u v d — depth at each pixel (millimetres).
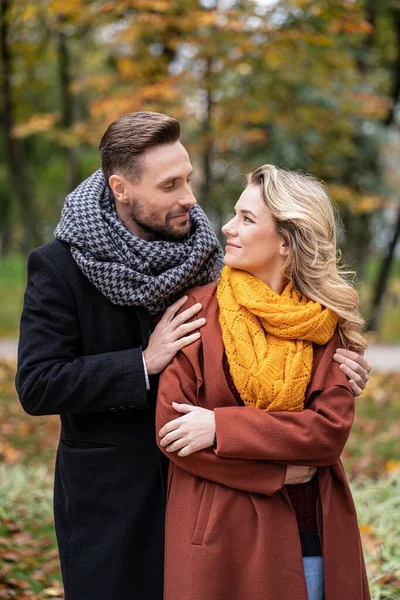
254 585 1972
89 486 2229
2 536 4098
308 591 2035
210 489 2049
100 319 2217
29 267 2227
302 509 2072
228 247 2160
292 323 2033
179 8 7086
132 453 2232
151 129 2121
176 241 2236
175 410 2043
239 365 2043
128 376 2115
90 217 2160
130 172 2139
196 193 10023
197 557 1987
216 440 1992
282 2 7039
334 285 2113
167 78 7598
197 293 2227
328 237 2150
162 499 2229
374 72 11289
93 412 2242
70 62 10453
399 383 8406
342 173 11359
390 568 3473
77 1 7090
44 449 5934
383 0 10703
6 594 3342
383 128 11680
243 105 8297
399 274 20359
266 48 7238
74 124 9352
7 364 9273
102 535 2211
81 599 2197
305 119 8789
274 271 2156
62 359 2158
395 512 4090
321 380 2066
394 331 14453
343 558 2039
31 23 9000
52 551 3877
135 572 2199
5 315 14336
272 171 2158
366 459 5543
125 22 7676
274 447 1967
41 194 17000
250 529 2016
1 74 9281
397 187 12273
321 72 8109
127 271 2115
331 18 7012
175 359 2125
